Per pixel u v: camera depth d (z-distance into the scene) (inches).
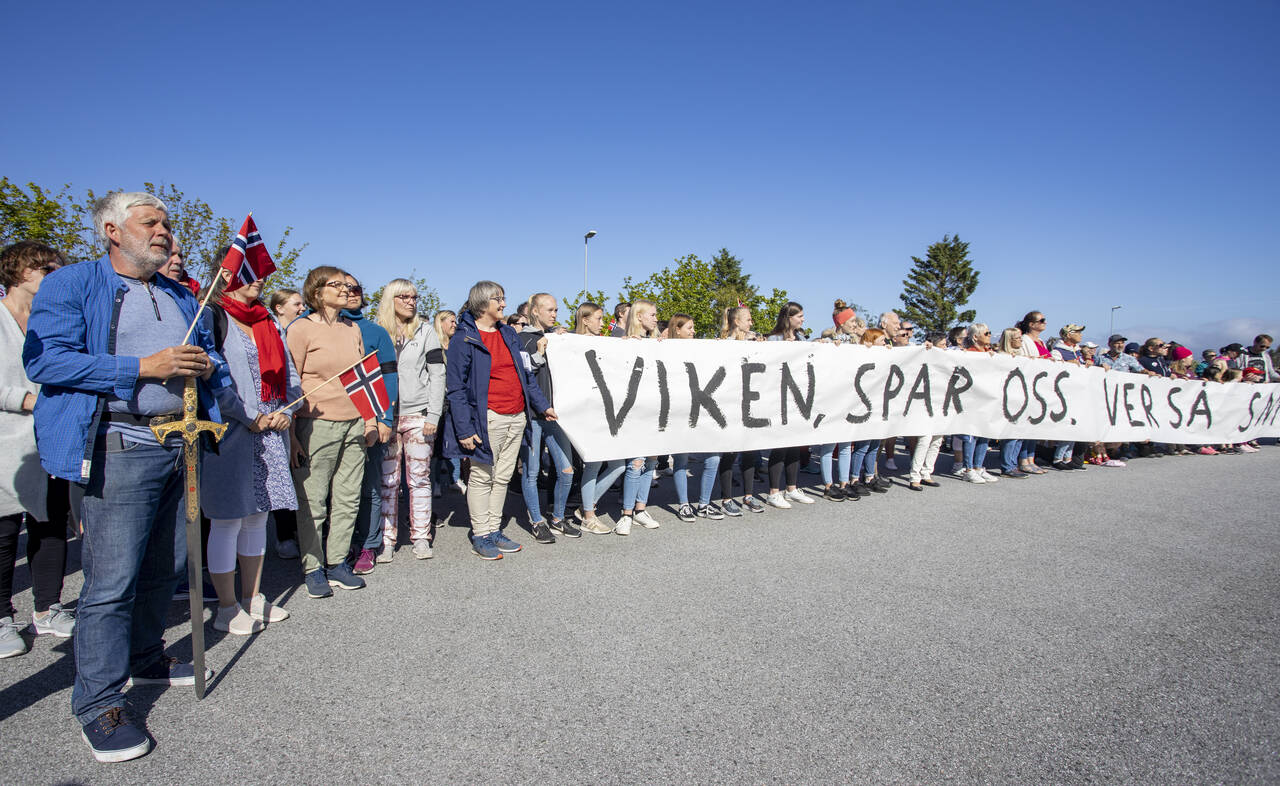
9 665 113.9
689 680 109.7
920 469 272.1
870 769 86.5
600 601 144.4
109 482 89.4
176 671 108.2
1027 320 319.9
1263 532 212.4
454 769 85.4
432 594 148.5
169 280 102.3
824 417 239.5
